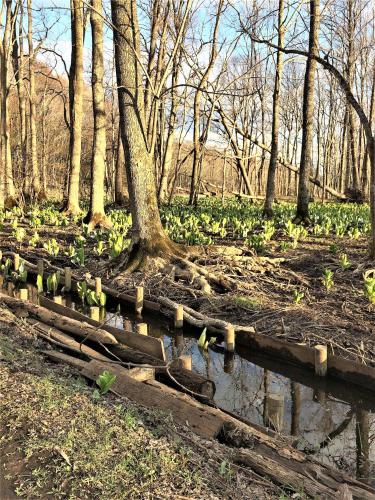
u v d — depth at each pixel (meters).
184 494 2.62
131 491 2.62
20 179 22.62
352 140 27.19
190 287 7.65
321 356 5.03
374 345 5.53
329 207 20.66
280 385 5.20
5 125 19.11
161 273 8.09
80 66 17.25
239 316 6.67
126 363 4.41
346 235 12.87
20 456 2.93
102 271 8.78
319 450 3.93
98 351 5.12
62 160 39.38
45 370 4.15
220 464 2.96
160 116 22.50
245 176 27.12
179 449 3.04
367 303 6.75
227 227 14.64
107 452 2.95
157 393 3.76
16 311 6.17
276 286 7.75
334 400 4.96
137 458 2.91
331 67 8.05
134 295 7.58
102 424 3.24
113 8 7.97
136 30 7.92
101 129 14.13
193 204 20.95
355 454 3.87
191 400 3.76
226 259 8.62
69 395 3.64
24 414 3.31
